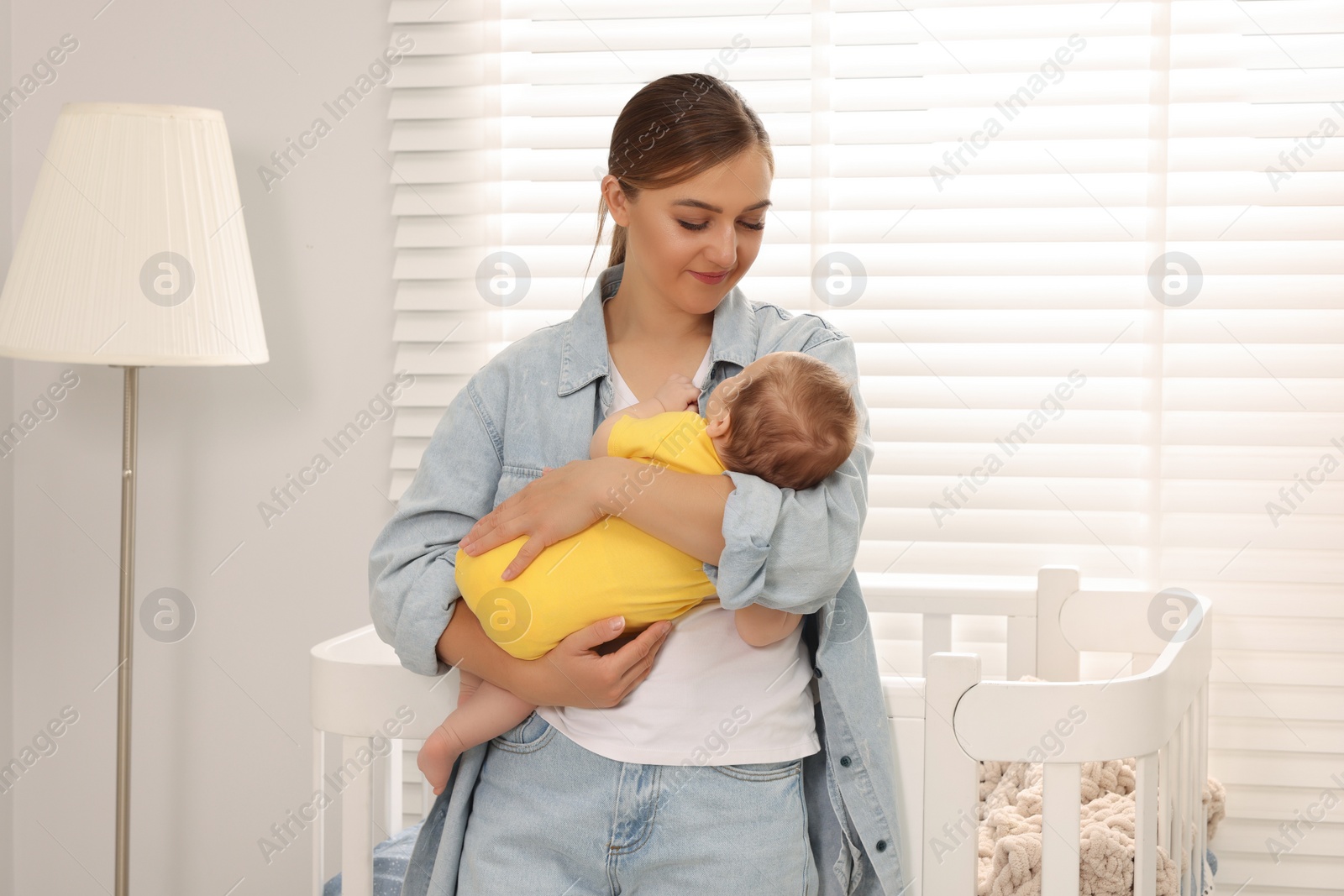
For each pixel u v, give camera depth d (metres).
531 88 1.69
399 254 1.72
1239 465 1.59
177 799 1.79
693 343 1.11
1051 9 1.60
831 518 0.96
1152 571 1.62
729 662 1.00
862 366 1.65
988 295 1.62
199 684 1.78
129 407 1.55
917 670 1.70
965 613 1.61
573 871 1.01
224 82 1.73
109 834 1.82
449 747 1.04
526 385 1.10
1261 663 1.61
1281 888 1.62
